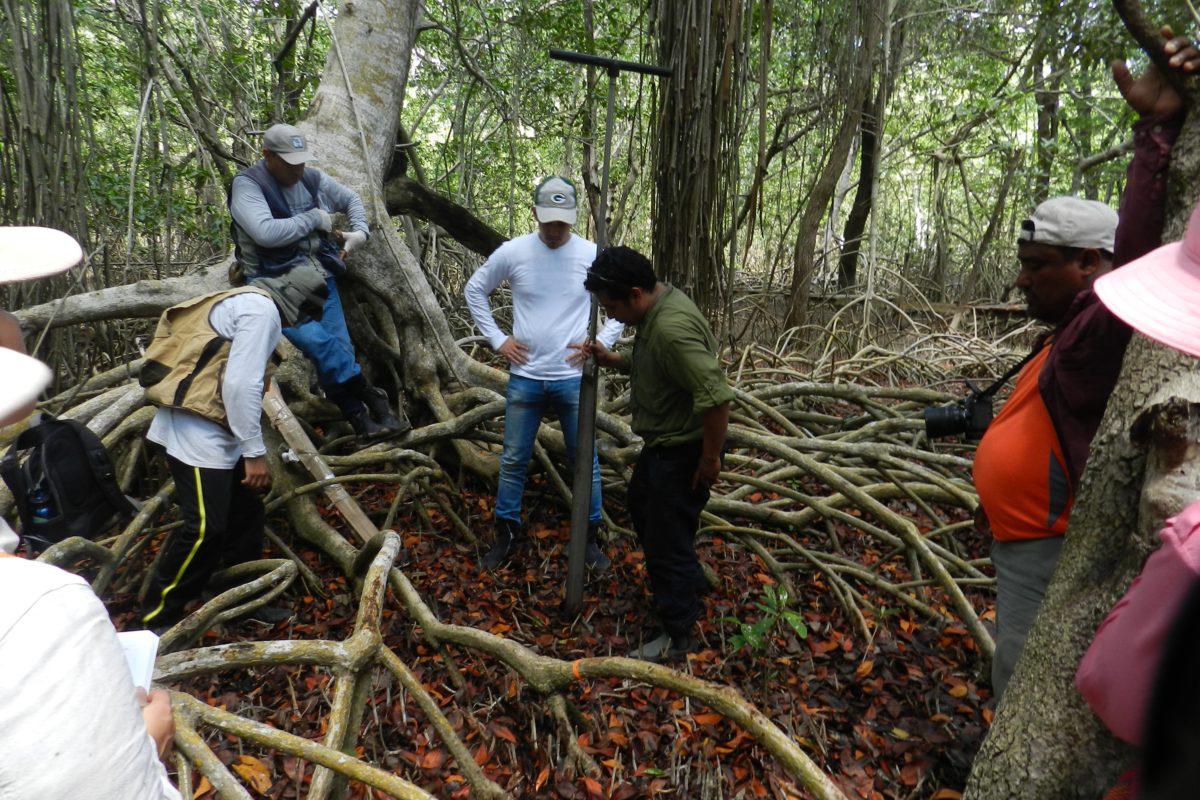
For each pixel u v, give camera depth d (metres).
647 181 4.27
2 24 3.68
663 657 3.09
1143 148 1.42
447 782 2.42
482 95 10.06
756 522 4.19
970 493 3.98
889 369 7.02
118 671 0.86
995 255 11.51
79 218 3.89
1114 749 1.31
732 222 3.59
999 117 9.87
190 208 6.83
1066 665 1.37
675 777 2.45
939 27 8.76
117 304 4.08
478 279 3.61
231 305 2.77
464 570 3.79
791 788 2.39
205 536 2.86
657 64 3.53
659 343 2.69
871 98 8.55
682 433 2.83
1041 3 7.04
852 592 3.43
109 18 6.37
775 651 3.12
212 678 2.87
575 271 3.56
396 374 4.95
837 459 4.59
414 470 4.02
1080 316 1.79
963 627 3.35
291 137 3.67
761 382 5.91
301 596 3.54
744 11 3.38
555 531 4.18
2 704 0.75
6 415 0.81
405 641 3.17
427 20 7.13
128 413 3.69
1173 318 0.92
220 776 1.69
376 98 4.80
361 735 2.61
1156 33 1.24
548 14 8.03
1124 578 1.27
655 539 2.97
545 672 2.37
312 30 6.78
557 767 2.48
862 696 2.92
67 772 0.77
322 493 4.32
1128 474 1.30
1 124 3.59
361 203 4.21
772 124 8.39
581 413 3.29
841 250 10.42
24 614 0.78
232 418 2.72
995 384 2.52
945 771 2.52
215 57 6.68
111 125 7.61
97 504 2.73
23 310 3.94
